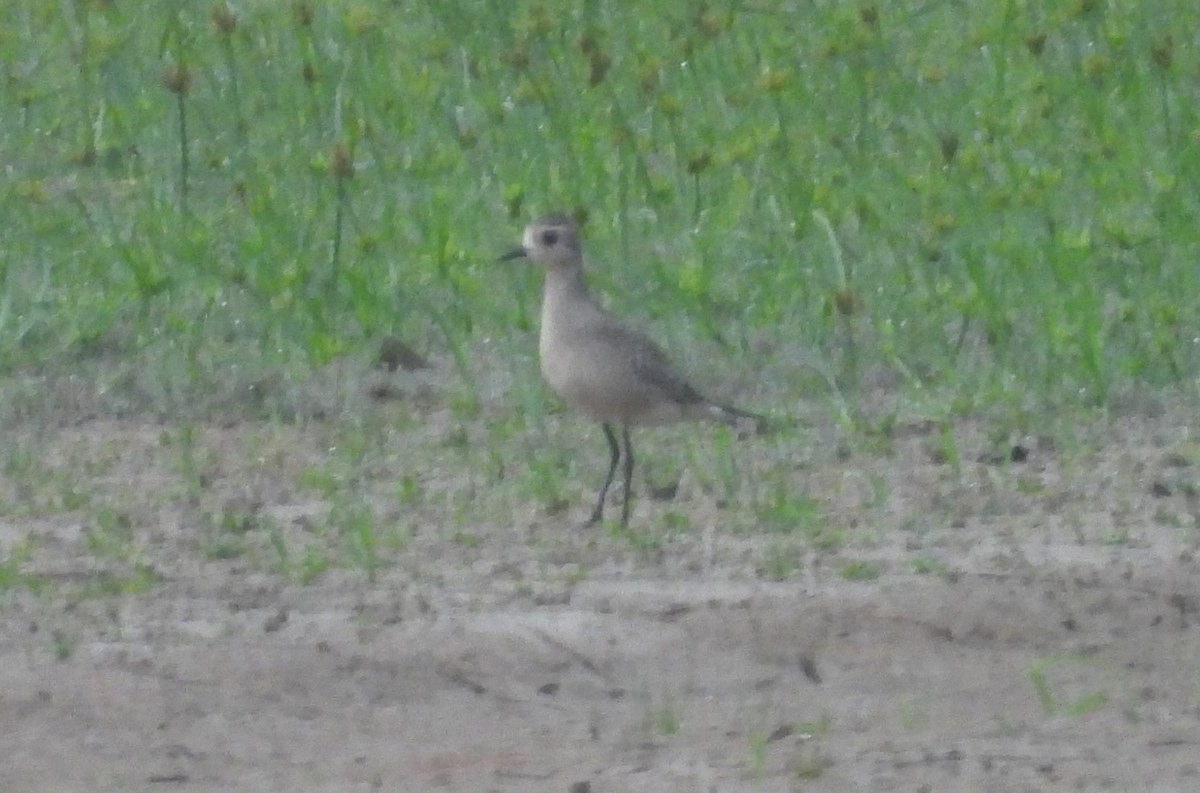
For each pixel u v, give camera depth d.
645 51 19.80
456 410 15.15
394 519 12.96
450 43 20.22
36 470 13.92
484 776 9.48
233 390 15.42
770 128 18.95
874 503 13.24
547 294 13.24
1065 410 15.09
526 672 10.61
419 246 17.31
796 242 17.28
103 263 17.36
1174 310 15.92
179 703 10.18
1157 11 20.14
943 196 17.50
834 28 20.08
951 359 15.92
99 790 9.35
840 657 10.80
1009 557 12.15
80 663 10.56
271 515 13.08
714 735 9.97
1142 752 9.75
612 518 13.09
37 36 21.67
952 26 21.28
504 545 12.56
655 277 16.91
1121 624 11.20
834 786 9.36
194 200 18.80
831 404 15.19
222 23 18.81
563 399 13.77
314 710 10.18
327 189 18.12
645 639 10.91
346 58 20.38
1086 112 18.83
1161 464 13.98
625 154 18.31
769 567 12.02
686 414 13.36
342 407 15.26
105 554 12.30
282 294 16.53
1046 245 16.42
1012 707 10.30
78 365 15.93
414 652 10.72
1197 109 19.05
